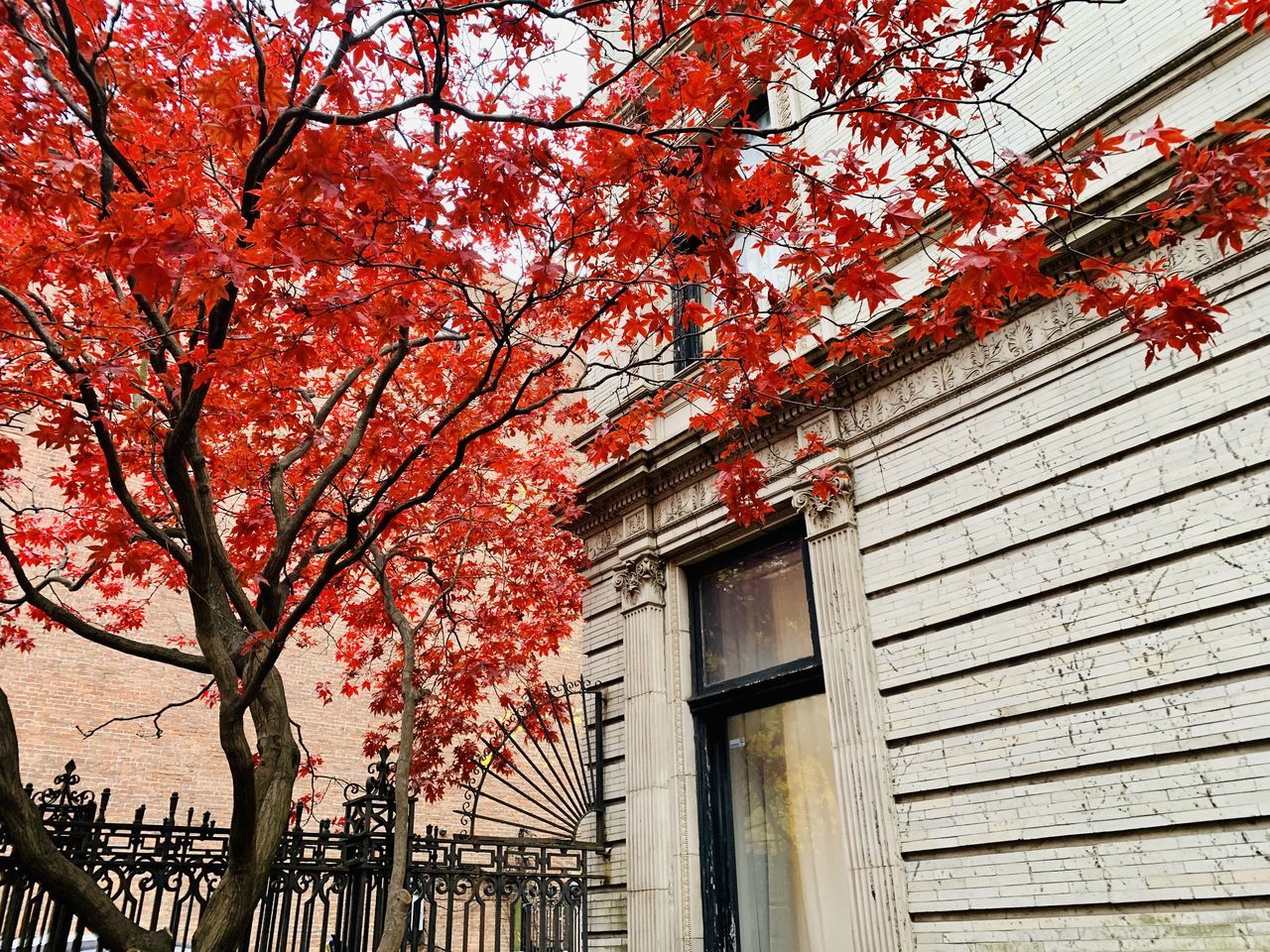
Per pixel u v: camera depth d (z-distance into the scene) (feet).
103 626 49.78
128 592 53.93
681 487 34.27
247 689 17.90
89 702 50.93
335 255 16.43
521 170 17.49
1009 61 17.94
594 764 34.24
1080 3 25.43
